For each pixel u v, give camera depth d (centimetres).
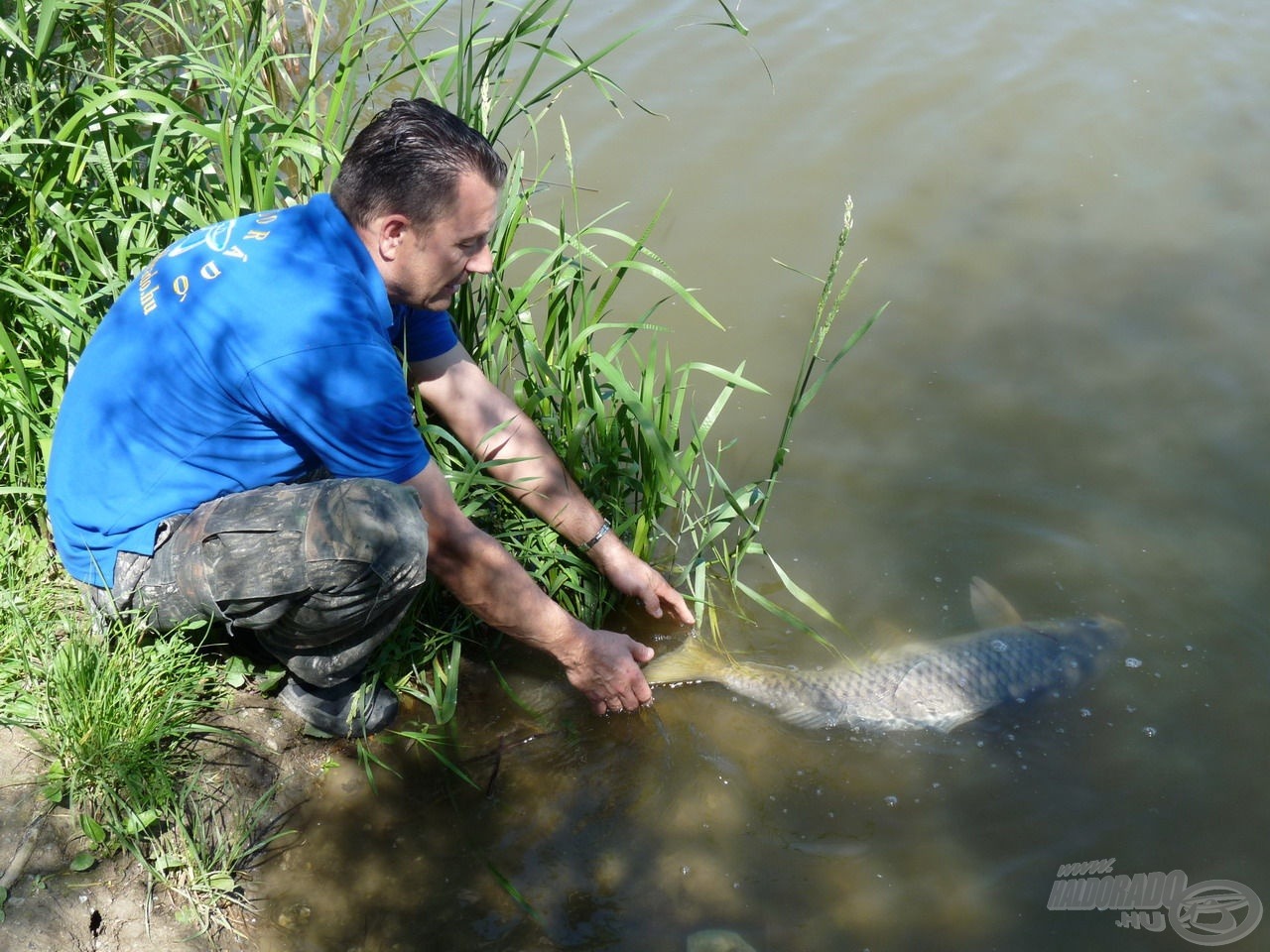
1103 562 421
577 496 376
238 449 298
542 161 588
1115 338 517
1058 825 338
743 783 347
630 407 355
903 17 736
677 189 583
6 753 296
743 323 519
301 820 317
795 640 395
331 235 295
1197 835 335
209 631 321
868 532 433
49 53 388
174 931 280
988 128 638
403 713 352
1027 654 381
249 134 381
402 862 312
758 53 657
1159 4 756
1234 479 452
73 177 362
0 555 336
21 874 276
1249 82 681
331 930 294
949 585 414
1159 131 640
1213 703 373
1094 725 366
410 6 403
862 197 586
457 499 350
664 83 655
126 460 297
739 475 453
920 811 342
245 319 286
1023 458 462
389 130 289
